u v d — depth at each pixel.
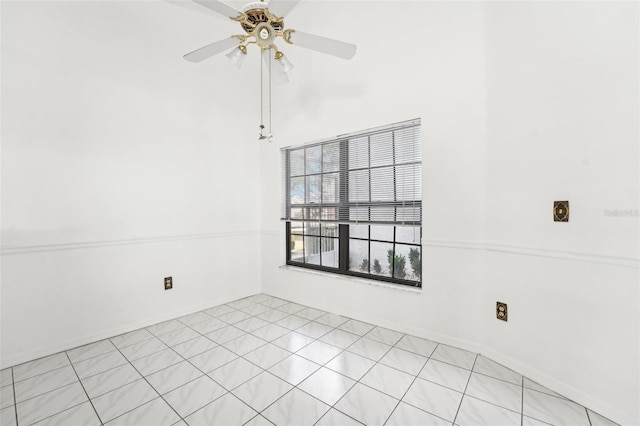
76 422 1.54
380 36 2.62
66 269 2.33
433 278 2.38
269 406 1.65
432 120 2.33
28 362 2.14
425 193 2.38
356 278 2.92
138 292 2.73
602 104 1.50
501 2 1.97
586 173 1.57
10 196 2.08
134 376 1.95
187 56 2.00
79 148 2.38
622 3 1.41
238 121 3.53
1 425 1.52
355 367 2.03
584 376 1.60
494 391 1.75
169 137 2.94
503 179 1.99
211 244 3.29
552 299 1.74
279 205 3.56
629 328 1.43
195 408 1.64
